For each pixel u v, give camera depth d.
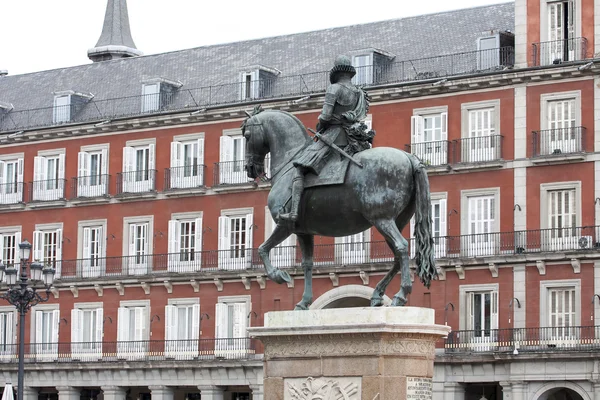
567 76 52.34
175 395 61.97
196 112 61.06
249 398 59.81
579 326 50.78
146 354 61.03
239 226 60.09
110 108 65.81
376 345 16.78
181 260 61.28
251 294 58.97
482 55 55.19
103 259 63.38
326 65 61.28
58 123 65.69
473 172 54.22
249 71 61.38
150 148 62.78
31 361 63.41
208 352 59.47
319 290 56.75
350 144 17.89
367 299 55.62
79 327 63.28
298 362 17.36
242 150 60.41
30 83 72.00
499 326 52.69
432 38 59.12
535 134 52.88
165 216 62.16
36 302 41.94
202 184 60.91
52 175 66.00
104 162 64.19
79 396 62.97
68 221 65.00
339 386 16.97
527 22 53.53
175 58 67.56
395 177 17.36
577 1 52.56
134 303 62.12
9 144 67.25
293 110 58.97
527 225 52.81
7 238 66.94
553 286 51.72
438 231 54.66
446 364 52.84
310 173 17.92
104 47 83.12
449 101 55.09
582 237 51.38
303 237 18.38
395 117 56.25
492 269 52.84
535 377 50.88
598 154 51.56
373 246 55.50
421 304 54.22
